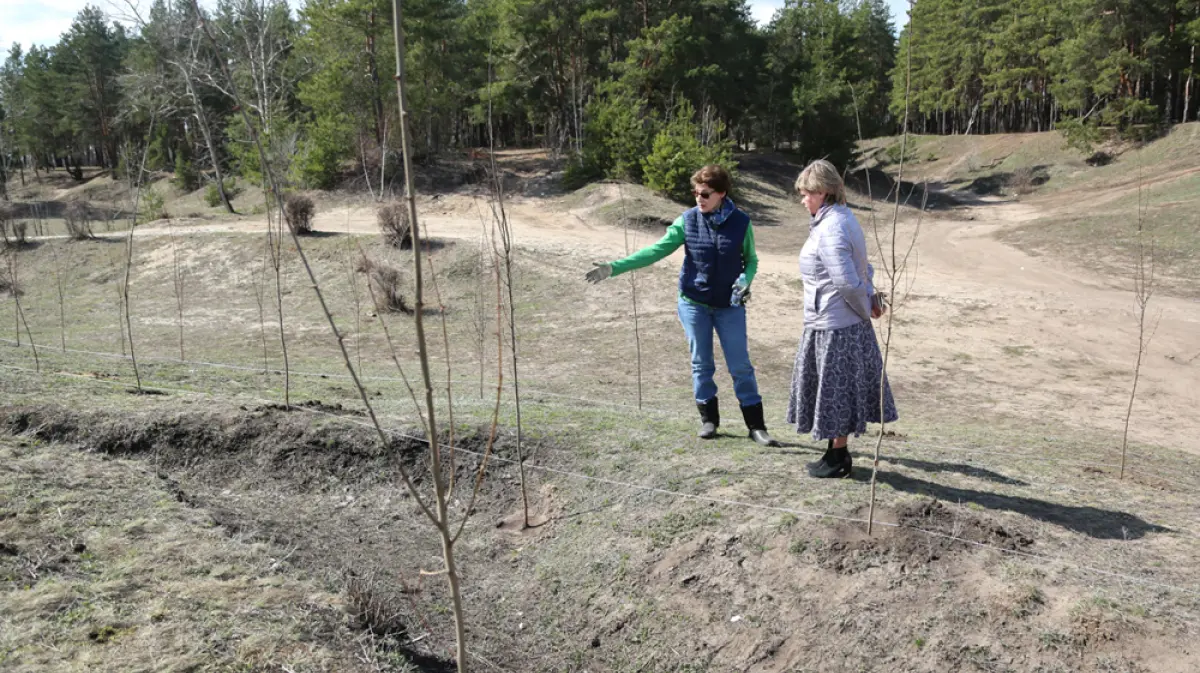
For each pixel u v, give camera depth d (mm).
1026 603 2988
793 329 14594
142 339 15008
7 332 15188
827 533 3557
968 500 3977
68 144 67000
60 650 2639
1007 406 10281
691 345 5023
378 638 3121
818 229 3836
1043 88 58750
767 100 48250
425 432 5215
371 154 35156
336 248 21078
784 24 53281
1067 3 49281
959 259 22594
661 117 40344
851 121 45562
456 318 15977
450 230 23625
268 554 3727
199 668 2633
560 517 4348
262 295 19016
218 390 7008
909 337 13883
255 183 31703
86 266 22531
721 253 4684
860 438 5762
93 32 61531
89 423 5211
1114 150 47219
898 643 2965
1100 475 4965
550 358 12898
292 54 37812
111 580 3174
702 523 3867
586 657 3334
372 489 4879
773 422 6754
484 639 3461
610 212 27906
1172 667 2639
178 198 43531
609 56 44656
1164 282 18984
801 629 3141
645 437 5160
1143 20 45625
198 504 4316
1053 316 15039
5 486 3941
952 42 60812
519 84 43500
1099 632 2805
